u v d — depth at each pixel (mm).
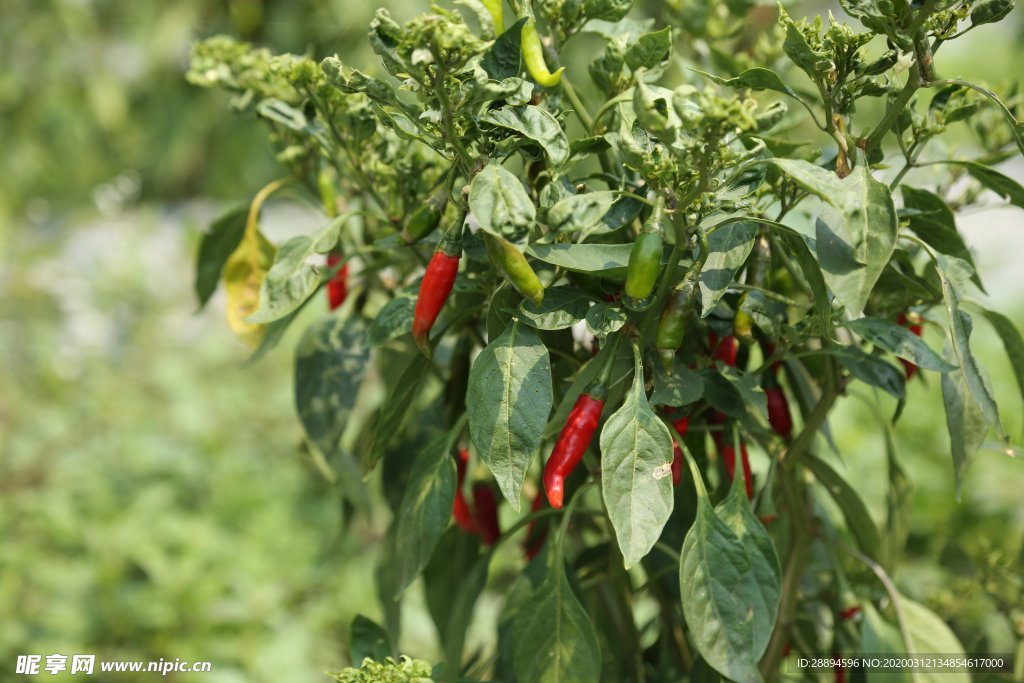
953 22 1061
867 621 1433
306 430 1522
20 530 3541
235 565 3303
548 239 1099
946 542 1914
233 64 1551
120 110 7793
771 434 1437
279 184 1563
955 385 1242
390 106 1116
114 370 4648
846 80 1147
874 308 1356
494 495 1631
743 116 939
